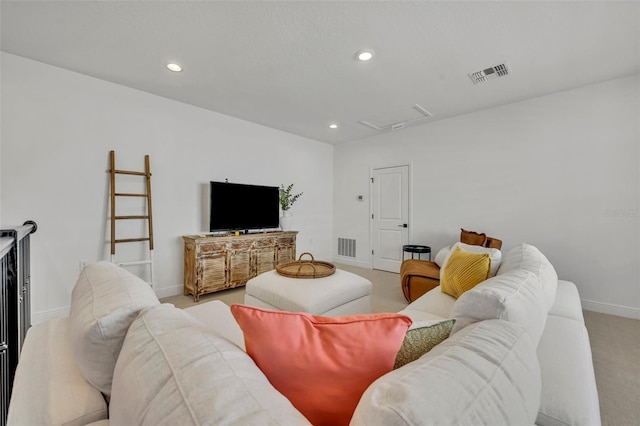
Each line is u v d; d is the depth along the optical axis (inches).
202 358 23.5
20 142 95.0
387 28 78.4
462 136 150.5
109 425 28.1
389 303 122.6
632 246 106.6
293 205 190.4
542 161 125.4
